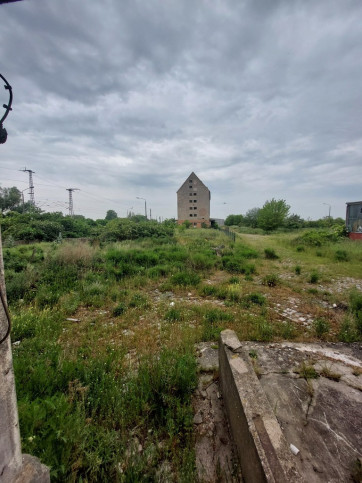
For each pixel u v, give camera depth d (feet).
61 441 5.44
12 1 3.85
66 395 7.27
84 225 76.89
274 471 3.74
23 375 7.70
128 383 7.75
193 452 5.75
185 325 13.19
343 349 10.94
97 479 5.12
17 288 18.02
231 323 13.57
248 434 4.64
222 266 29.53
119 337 12.12
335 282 23.54
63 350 10.05
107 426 6.41
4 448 3.65
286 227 120.67
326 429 6.37
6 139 4.06
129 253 31.24
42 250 34.53
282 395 7.55
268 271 28.30
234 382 5.97
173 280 22.61
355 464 5.38
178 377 7.88
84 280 21.12
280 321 14.34
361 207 55.98
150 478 5.16
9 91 4.06
